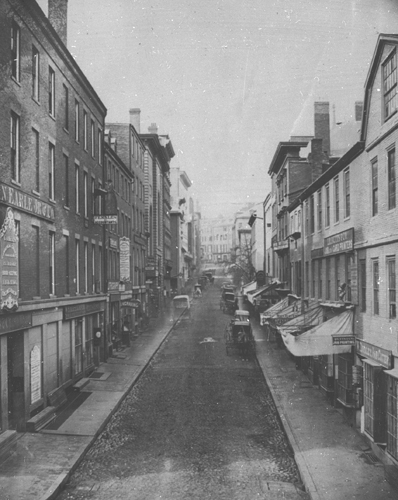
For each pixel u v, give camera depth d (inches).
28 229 708.7
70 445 602.2
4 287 602.2
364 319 690.8
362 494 470.3
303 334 735.7
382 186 623.8
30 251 716.7
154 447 612.7
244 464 559.8
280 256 1656.0
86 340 1030.4
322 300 972.6
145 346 1402.6
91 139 1083.9
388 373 553.6
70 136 925.8
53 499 469.1
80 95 997.2
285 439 648.4
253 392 898.1
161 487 496.1
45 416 692.7
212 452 596.1
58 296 840.9
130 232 1660.9
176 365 1157.1
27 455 568.7
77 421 701.3
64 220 880.9
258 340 1524.4
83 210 1009.5
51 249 823.7
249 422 718.5
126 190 1598.2
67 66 904.3
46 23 767.7
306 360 1018.1
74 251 946.7
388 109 609.9
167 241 3053.6
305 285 1162.6
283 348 1365.7
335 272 885.2
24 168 693.9
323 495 467.5
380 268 629.9
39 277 751.7
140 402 831.7
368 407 618.5
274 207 1935.3
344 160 775.7
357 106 1473.9
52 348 802.2
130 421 723.4
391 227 592.1
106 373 1037.2
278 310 1272.1
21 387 671.1
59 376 824.3
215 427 693.9
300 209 1250.6
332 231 895.1
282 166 1689.2
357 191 730.8
